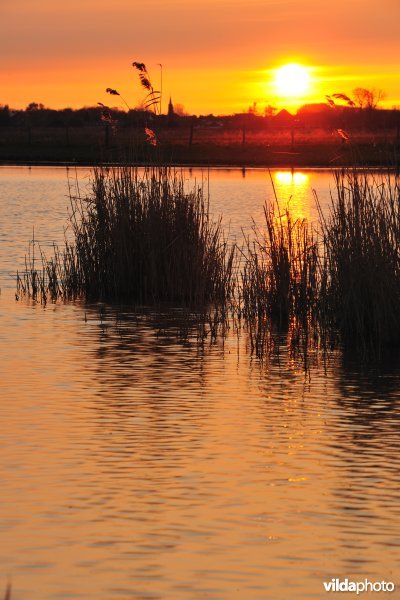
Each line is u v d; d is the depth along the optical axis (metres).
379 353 23.45
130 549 12.15
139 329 26.34
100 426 17.08
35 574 11.48
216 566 11.74
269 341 24.94
